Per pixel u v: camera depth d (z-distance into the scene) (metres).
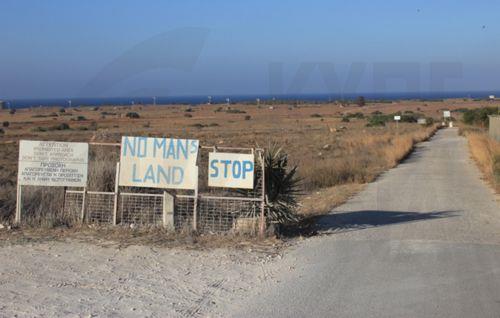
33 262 10.23
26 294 8.35
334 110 105.19
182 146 12.98
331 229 14.00
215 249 11.47
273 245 11.90
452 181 26.50
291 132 82.94
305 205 18.44
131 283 9.05
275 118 109.25
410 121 105.31
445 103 133.88
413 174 30.14
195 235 12.47
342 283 9.15
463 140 66.12
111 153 20.33
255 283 9.16
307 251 11.49
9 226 12.88
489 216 16.09
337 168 28.16
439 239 12.70
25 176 13.24
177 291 8.67
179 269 9.96
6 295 8.28
